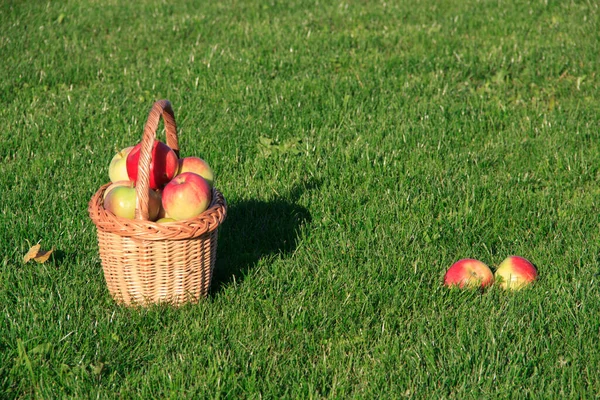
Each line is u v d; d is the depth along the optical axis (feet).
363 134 19.30
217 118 20.21
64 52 25.39
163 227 10.75
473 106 21.22
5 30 27.12
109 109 20.61
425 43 26.55
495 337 11.10
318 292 12.58
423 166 17.51
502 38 26.81
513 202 15.65
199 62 24.32
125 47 26.30
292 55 24.89
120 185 11.33
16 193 15.48
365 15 29.96
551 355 10.80
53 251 13.44
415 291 12.36
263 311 11.90
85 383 10.14
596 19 28.30
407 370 10.56
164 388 10.14
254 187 16.29
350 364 10.68
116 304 11.94
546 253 13.75
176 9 31.24
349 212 15.37
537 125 20.07
